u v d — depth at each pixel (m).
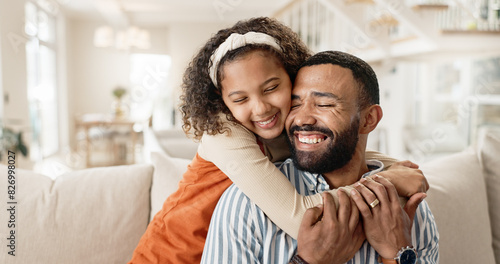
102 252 1.36
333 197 0.93
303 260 0.88
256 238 0.95
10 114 5.13
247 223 0.95
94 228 1.37
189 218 1.15
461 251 1.46
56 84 8.72
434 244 1.13
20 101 5.49
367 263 0.99
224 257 0.93
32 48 6.82
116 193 1.45
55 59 8.63
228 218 0.96
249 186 0.97
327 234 0.88
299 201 0.96
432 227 1.12
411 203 1.00
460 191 1.54
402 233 0.93
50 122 8.24
